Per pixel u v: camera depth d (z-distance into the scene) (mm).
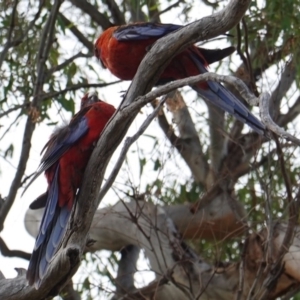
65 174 7953
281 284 11727
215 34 7914
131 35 9273
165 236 12250
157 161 11906
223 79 7125
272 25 12492
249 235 11906
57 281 7672
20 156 11695
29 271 7645
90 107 8289
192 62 9094
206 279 12102
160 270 11445
